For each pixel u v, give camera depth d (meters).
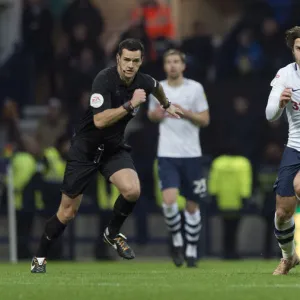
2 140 57.97
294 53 26.59
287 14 60.47
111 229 28.80
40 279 26.86
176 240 37.84
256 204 48.94
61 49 60.78
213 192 48.72
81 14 60.44
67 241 49.56
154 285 23.97
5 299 21.09
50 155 49.69
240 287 23.22
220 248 52.53
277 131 53.16
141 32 57.72
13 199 47.69
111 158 28.53
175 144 38.03
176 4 62.25
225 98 56.88
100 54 60.06
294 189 26.14
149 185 51.56
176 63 38.34
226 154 48.94
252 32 58.34
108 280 26.11
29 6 62.47
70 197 28.56
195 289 22.66
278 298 20.78
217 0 65.38
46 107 60.47
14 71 61.31
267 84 57.28
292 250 27.75
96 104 27.52
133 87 28.05
